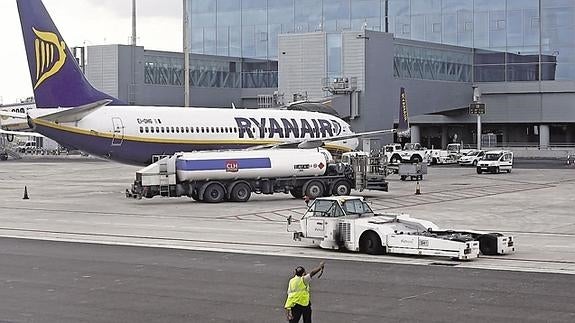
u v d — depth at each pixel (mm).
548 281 35938
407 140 178250
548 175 113250
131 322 28938
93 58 145000
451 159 147500
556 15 159500
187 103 111562
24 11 76938
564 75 160000
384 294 33312
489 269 39156
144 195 73125
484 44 164875
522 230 54656
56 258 43125
